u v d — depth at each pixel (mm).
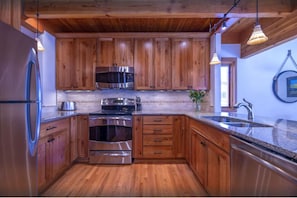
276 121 2352
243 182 1541
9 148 1573
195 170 3154
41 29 3777
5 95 1520
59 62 4359
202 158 2738
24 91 1757
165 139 3984
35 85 1922
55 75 4359
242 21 3996
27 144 1800
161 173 3449
